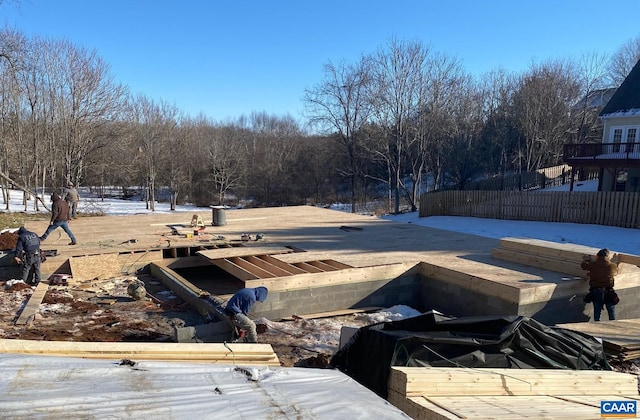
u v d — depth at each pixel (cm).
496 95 3562
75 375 265
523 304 677
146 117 3397
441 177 3662
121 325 627
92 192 4197
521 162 3419
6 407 216
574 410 332
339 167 3962
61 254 862
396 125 2983
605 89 3609
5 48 1833
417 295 855
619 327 635
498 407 335
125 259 891
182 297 757
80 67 2478
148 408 227
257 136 4897
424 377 382
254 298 583
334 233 1171
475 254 925
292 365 527
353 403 257
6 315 630
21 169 2419
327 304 759
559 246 811
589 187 2686
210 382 273
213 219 1265
